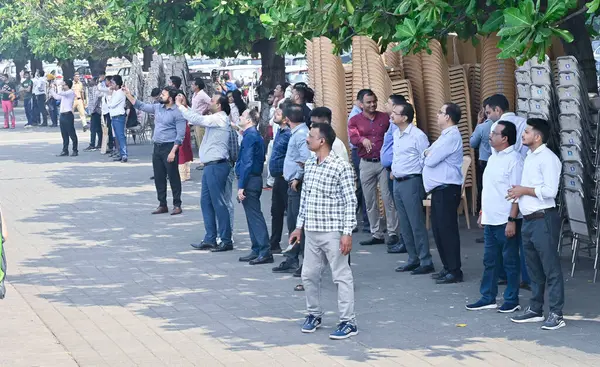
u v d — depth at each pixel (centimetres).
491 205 963
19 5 3912
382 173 1308
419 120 1514
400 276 1159
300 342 887
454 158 1100
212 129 1333
